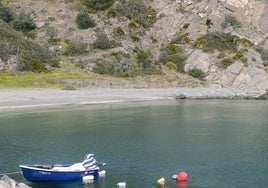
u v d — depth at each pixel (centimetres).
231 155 3747
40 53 10194
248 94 8962
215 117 5884
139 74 10269
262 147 4044
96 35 11619
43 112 6212
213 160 3594
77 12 12775
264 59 11506
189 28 12712
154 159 3616
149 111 6431
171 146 4078
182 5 13412
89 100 7619
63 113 6134
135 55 11088
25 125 5150
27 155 3738
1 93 7875
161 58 11356
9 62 9719
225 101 8175
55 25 12194
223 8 13338
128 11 12725
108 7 12975
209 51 11606
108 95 8269
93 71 10106
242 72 10875
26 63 9719
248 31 12731
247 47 11875
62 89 8675
